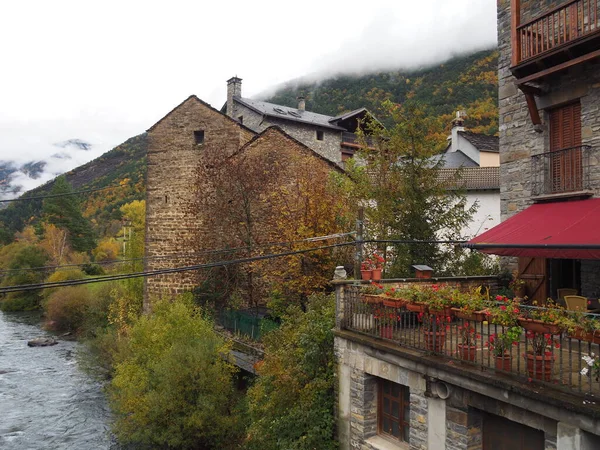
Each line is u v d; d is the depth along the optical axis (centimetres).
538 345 635
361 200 1634
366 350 902
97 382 2402
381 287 932
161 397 1510
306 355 1038
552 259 1101
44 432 1847
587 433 559
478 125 4344
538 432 661
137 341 1877
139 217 5812
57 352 3027
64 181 6494
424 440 784
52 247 6197
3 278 5638
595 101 989
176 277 2528
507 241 941
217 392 1540
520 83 1055
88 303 3472
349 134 3628
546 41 1055
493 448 718
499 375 652
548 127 1095
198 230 2502
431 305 756
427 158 1545
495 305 716
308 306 1231
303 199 1945
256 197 2223
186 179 2544
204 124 2508
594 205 947
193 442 1512
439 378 743
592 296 1002
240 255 2247
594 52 913
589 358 567
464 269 1496
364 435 908
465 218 1520
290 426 1024
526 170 1138
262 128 3209
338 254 1816
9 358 2878
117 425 1658
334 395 1002
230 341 1769
